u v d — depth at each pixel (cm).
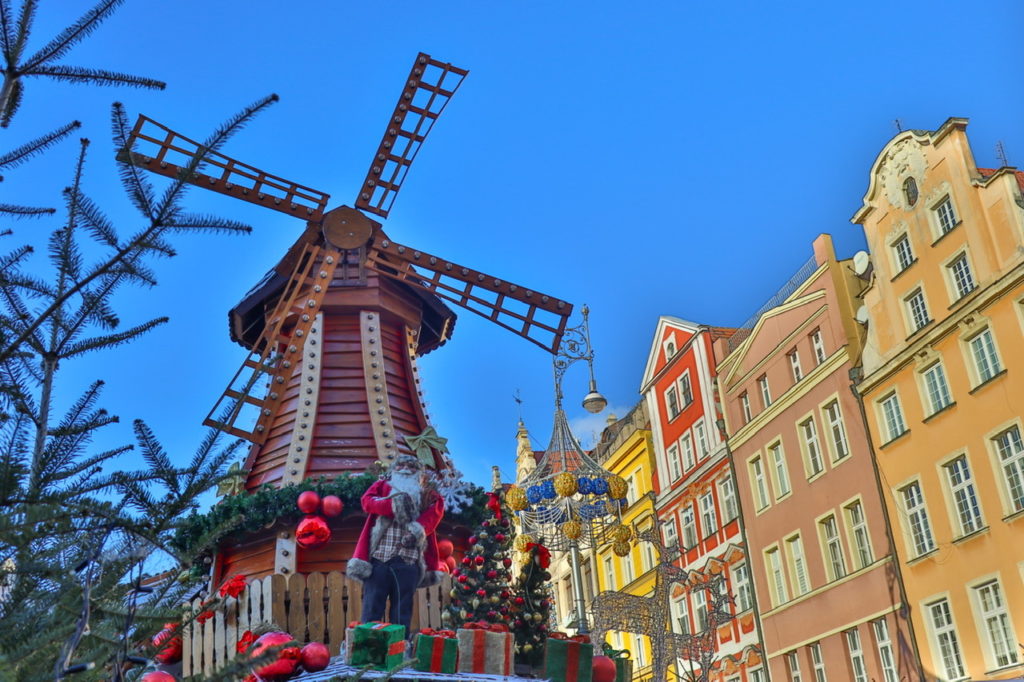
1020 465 2347
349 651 962
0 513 450
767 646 3145
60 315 539
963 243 2577
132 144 512
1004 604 2334
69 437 527
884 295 2839
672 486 3850
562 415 1719
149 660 492
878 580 2711
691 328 3822
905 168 2803
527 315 1745
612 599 1742
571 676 1067
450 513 1355
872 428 2814
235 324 1736
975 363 2512
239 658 487
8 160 580
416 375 1647
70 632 455
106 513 487
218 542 1277
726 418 3512
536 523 1705
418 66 1841
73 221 524
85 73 543
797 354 3178
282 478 1434
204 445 538
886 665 2673
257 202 1636
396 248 1675
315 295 1589
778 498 3173
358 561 1089
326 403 1522
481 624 1097
